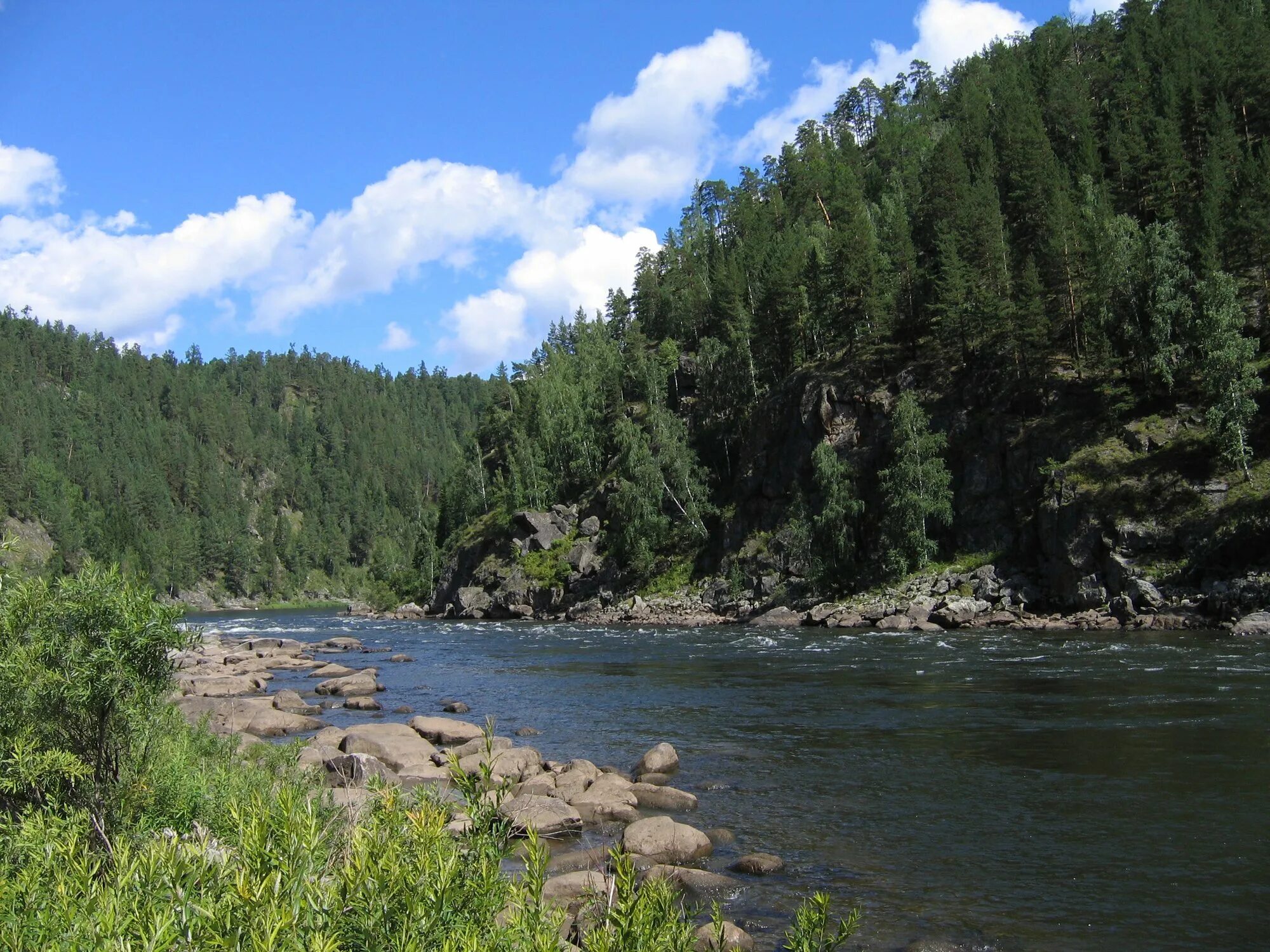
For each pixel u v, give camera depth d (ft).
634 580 270.05
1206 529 164.55
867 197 403.95
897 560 206.80
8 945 16.29
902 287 255.70
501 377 470.80
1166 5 376.07
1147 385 194.80
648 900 17.70
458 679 124.16
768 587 232.12
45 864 20.30
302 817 18.29
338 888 15.97
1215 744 65.31
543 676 125.29
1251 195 203.10
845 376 247.29
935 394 228.43
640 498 268.41
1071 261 220.43
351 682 110.11
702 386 311.68
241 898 14.71
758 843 48.11
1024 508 198.39
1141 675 99.86
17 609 29.55
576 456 345.10
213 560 592.60
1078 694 89.66
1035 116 315.37
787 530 235.81
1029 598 185.68
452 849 17.78
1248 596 148.66
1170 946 34.55
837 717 84.28
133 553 515.91
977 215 244.01
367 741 68.54
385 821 18.95
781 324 285.84
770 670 121.60
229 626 289.53
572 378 426.92
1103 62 369.09
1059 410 204.85
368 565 643.45
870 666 120.98
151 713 31.53
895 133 450.30
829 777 61.98
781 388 265.13
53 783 27.81
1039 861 43.91
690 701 97.19
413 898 15.40
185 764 37.19
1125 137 258.16
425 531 411.95
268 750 51.80
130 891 17.02
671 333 402.11
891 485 211.61
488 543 334.85
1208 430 178.91
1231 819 48.70
